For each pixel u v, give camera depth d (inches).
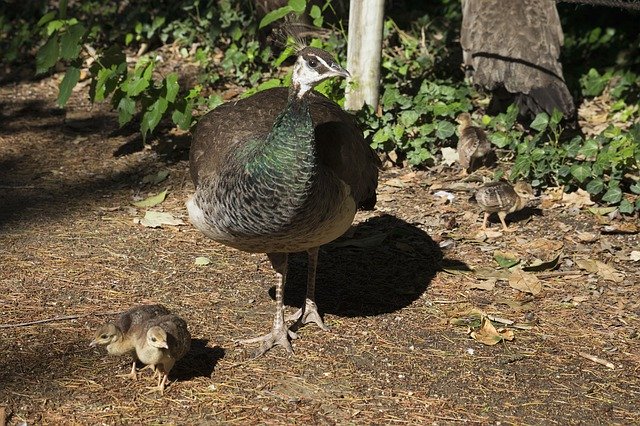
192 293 327.0
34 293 321.7
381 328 308.7
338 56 486.9
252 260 354.0
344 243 366.6
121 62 444.1
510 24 460.8
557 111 428.1
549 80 446.3
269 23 464.8
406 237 375.6
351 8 440.5
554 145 426.6
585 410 265.9
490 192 371.9
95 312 310.7
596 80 518.6
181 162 443.2
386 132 438.6
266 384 273.3
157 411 257.8
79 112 502.0
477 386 276.2
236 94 508.4
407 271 349.7
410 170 437.7
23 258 346.9
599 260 356.2
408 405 264.8
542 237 375.6
